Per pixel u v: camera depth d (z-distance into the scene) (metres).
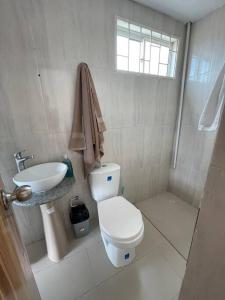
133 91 1.56
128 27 1.42
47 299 1.05
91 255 1.33
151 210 1.90
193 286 0.58
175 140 2.01
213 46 1.47
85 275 1.18
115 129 1.59
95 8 1.21
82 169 1.51
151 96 1.68
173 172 2.16
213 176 0.44
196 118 1.74
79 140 1.35
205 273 0.52
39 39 1.11
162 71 1.73
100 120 1.37
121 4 1.30
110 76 1.41
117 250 1.17
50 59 1.17
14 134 1.19
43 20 1.09
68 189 1.16
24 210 1.36
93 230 1.59
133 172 1.88
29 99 1.18
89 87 1.27
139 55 1.55
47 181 1.00
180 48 1.69
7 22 1.01
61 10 1.12
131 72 1.50
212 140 1.62
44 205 1.18
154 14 1.46
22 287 0.54
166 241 1.47
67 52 1.21
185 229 1.61
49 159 1.35
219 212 0.44
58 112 1.29
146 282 1.13
